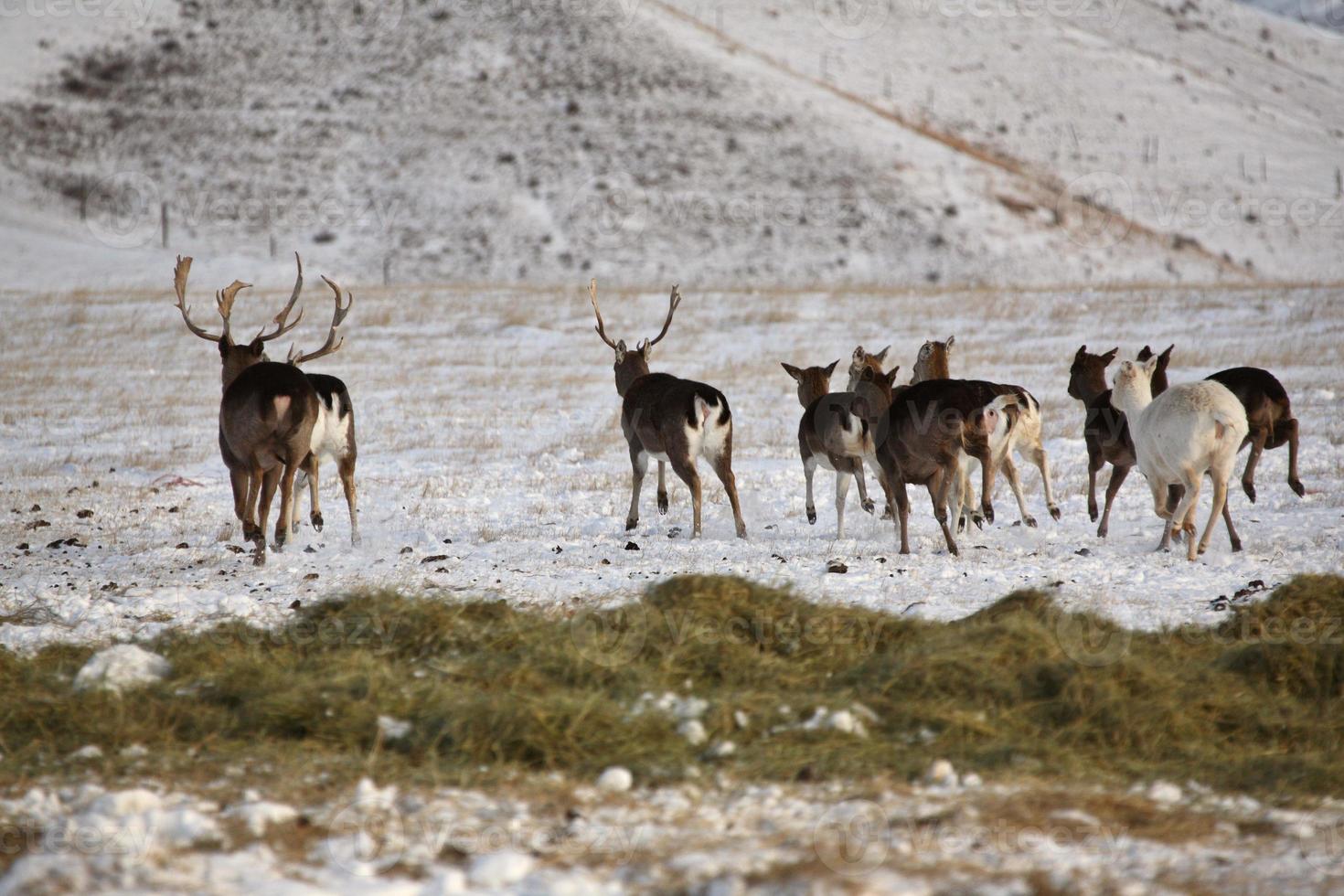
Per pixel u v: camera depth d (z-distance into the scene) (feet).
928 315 467.93
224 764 75.31
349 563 148.87
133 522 186.39
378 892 55.72
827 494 206.69
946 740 79.20
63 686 89.76
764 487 214.07
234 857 59.82
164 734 80.38
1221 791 72.49
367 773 73.15
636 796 70.44
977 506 187.52
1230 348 371.15
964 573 136.15
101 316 478.59
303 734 80.74
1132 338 404.77
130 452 261.44
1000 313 468.75
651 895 55.93
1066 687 85.40
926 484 152.66
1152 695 85.71
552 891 55.52
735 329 450.71
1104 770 76.18
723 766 75.10
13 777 73.82
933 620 105.09
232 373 164.14
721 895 55.16
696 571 136.67
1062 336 417.08
